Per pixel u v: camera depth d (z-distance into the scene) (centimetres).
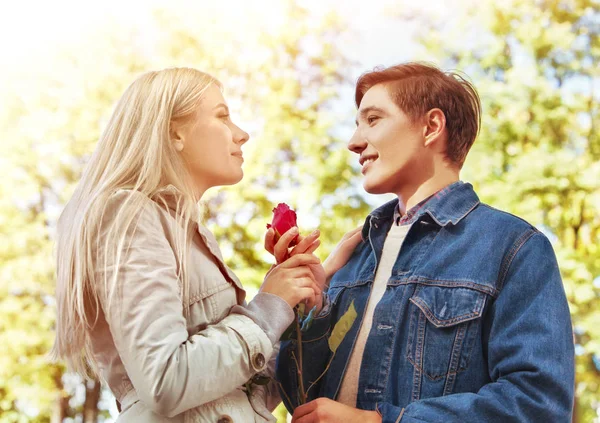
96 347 156
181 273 151
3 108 714
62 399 695
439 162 182
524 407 147
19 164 708
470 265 164
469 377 158
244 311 151
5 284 681
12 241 691
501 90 673
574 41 693
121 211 150
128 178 159
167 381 137
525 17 706
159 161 160
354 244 197
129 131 164
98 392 696
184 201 159
